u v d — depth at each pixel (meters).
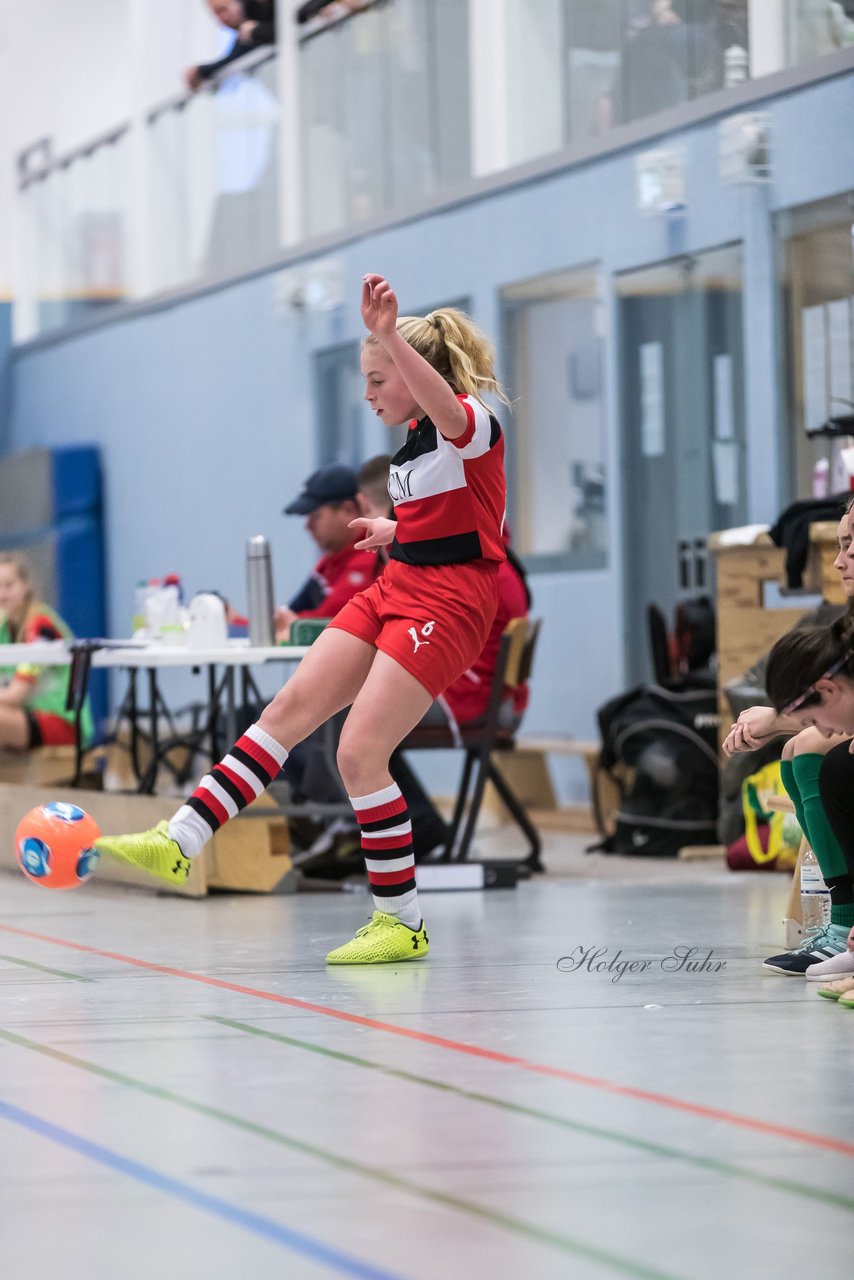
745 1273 5.09
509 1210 5.70
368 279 10.89
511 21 27.34
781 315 22.33
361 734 11.55
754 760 18.84
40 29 46.75
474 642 11.65
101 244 41.75
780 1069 7.95
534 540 27.62
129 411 39.97
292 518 33.44
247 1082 7.76
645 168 23.98
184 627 18.64
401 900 11.80
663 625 22.14
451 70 28.75
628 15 25.00
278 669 33.91
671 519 24.77
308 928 14.01
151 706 18.67
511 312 27.73
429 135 29.47
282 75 33.44
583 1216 5.63
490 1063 8.13
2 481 43.69
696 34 23.77
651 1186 5.98
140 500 39.59
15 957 12.23
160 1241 5.41
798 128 21.73
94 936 13.54
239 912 15.39
